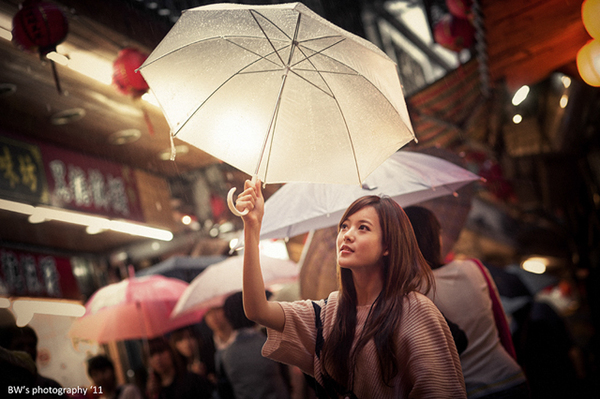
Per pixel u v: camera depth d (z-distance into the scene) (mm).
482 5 4574
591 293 9891
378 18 13211
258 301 2070
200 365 6051
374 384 2018
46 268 6695
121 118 6301
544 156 10680
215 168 8297
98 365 5355
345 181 2275
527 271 6746
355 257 2121
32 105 5746
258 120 2189
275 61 2188
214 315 5027
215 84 2180
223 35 2158
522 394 2934
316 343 2197
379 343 1984
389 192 3109
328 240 4035
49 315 6566
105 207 6855
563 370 5836
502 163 11367
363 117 2209
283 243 7070
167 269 7000
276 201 3408
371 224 2143
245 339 4344
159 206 7859
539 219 13078
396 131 2217
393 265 2105
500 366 2969
